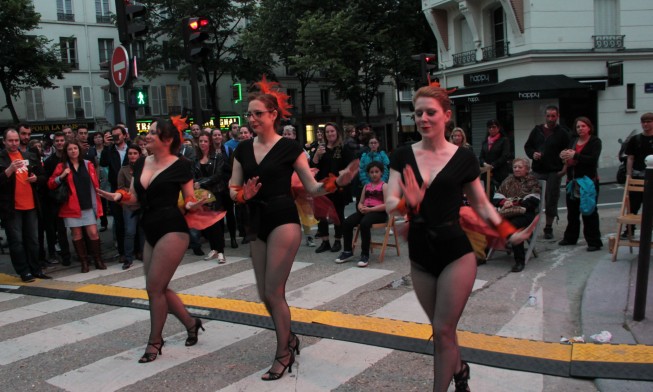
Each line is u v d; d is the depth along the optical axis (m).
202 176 8.70
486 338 4.60
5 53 29.27
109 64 11.47
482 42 22.62
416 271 3.32
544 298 5.66
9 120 34.12
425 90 3.25
